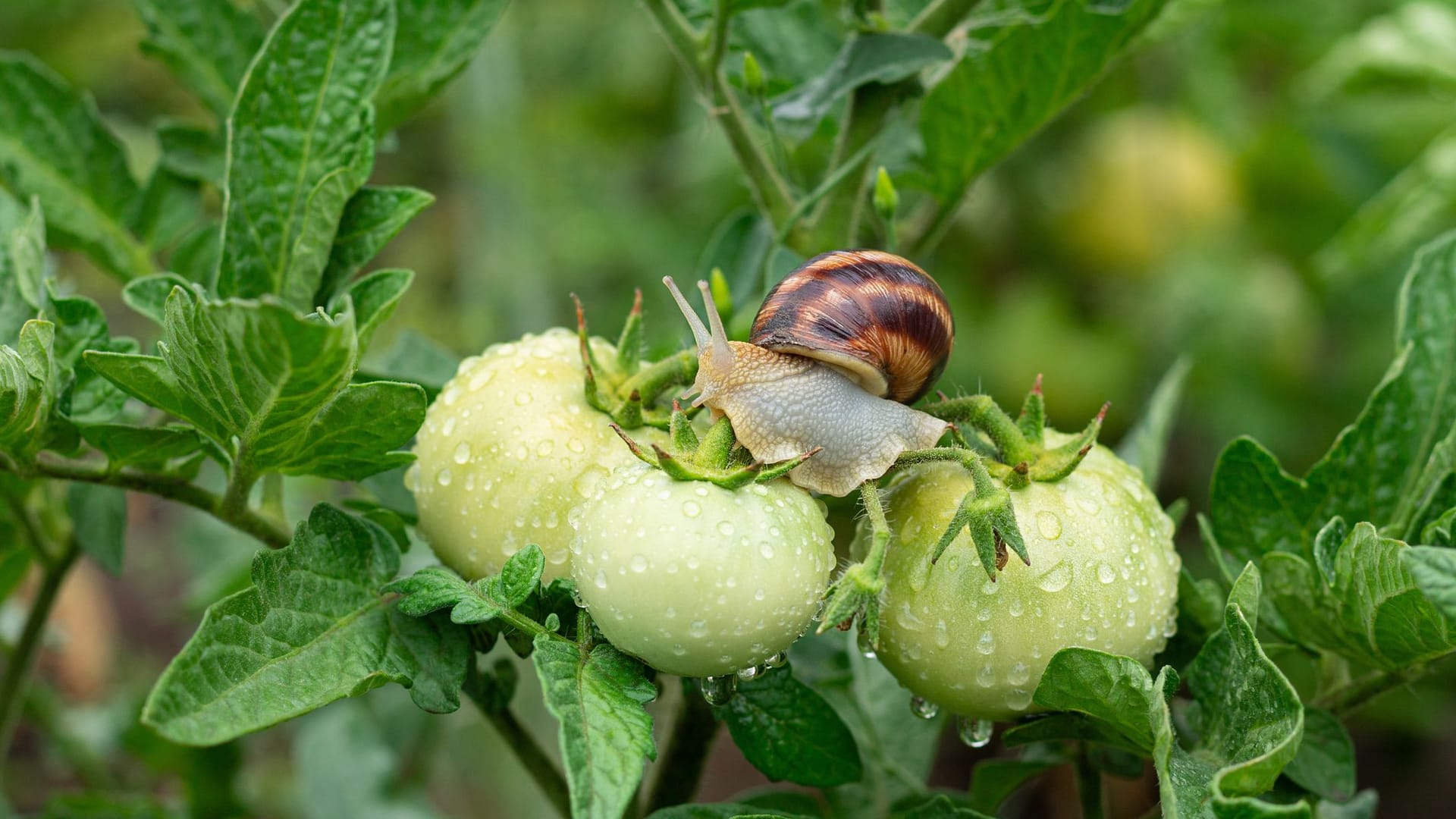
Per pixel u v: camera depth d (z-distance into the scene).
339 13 0.70
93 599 1.16
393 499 0.74
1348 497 0.72
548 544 0.67
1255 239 1.58
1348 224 1.43
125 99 1.59
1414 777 1.50
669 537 0.64
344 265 0.71
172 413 0.67
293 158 0.71
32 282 0.70
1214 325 1.48
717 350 0.66
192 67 0.77
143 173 1.32
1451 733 1.54
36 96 0.76
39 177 0.76
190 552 1.02
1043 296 1.52
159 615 1.46
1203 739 0.67
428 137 1.75
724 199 1.56
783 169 0.77
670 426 0.66
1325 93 1.23
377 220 0.71
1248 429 1.47
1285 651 0.72
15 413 0.66
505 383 0.68
